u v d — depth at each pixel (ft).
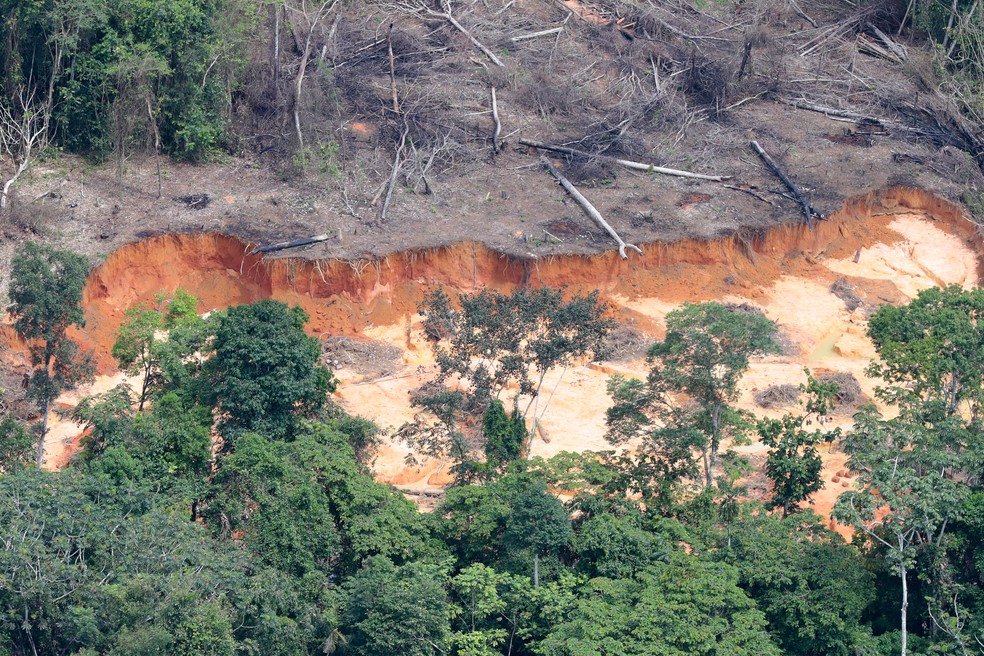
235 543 450.30
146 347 537.24
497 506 464.24
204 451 477.77
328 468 467.93
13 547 387.75
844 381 651.25
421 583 425.28
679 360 492.13
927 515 439.63
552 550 455.22
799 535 463.42
